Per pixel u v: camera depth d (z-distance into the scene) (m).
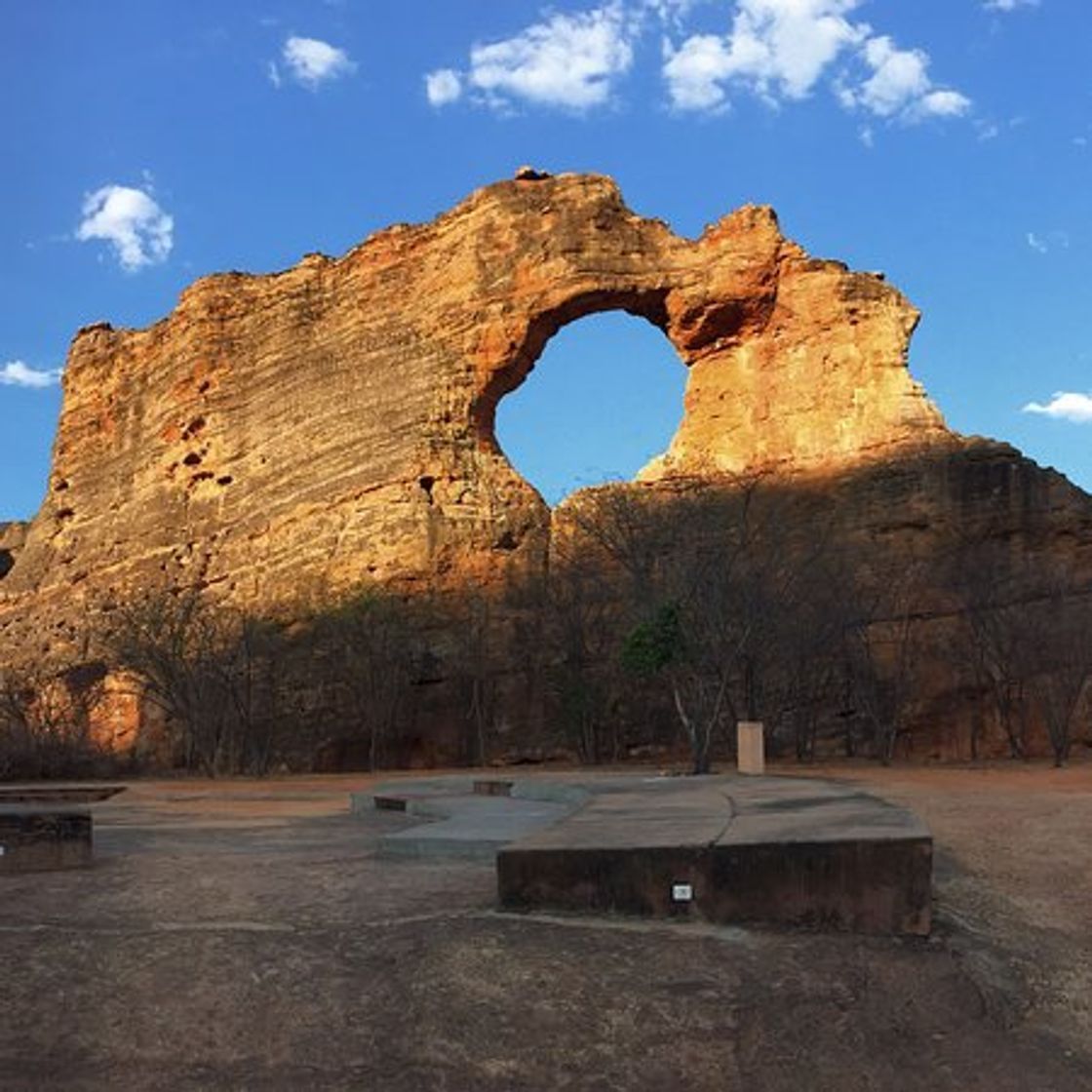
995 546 49.16
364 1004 8.90
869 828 10.90
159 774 49.28
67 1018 8.70
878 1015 8.96
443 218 61.22
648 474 56.91
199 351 64.06
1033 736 46.59
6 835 13.00
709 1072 8.35
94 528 67.38
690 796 16.05
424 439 55.84
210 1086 8.08
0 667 65.94
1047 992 9.79
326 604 53.53
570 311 57.75
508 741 51.16
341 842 16.41
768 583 41.25
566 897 10.38
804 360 55.91
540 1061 8.38
